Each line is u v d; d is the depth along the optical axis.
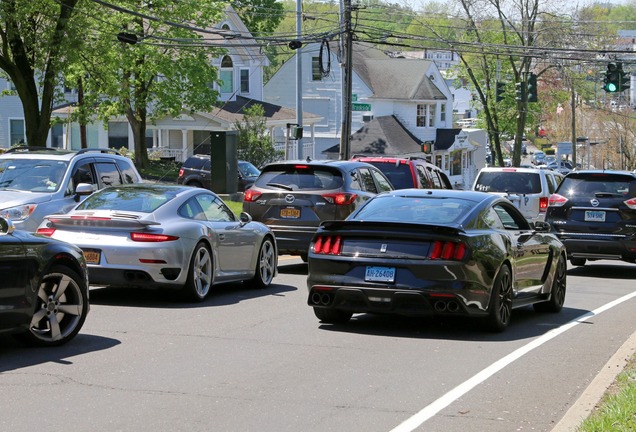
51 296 10.50
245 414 7.84
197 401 8.24
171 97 51.44
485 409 8.16
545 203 26.56
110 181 18.95
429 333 12.11
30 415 7.68
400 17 89.31
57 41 35.06
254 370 9.57
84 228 13.90
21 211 16.92
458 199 12.65
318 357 10.32
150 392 8.53
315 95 78.38
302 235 18.78
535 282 13.73
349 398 8.46
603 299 16.66
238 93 66.38
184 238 13.99
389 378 9.32
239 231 15.66
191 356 10.23
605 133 121.25
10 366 9.50
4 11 33.97
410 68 78.44
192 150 62.50
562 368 10.03
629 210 20.62
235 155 36.06
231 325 12.36
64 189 17.70
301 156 43.59
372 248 11.81
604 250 20.78
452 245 11.53
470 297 11.55
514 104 80.75
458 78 88.69
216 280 14.99
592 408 7.89
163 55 48.34
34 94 36.72
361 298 11.77
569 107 130.50
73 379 8.98
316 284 12.05
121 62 44.72
